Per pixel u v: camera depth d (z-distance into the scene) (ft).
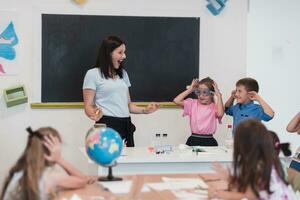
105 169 10.98
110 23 15.38
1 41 14.76
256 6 16.44
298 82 16.92
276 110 16.85
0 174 14.96
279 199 7.98
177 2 15.78
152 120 15.81
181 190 8.68
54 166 8.47
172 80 15.84
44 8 14.98
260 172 7.86
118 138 9.11
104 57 13.10
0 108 14.92
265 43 16.61
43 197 7.45
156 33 15.67
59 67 15.16
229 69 16.22
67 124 15.33
